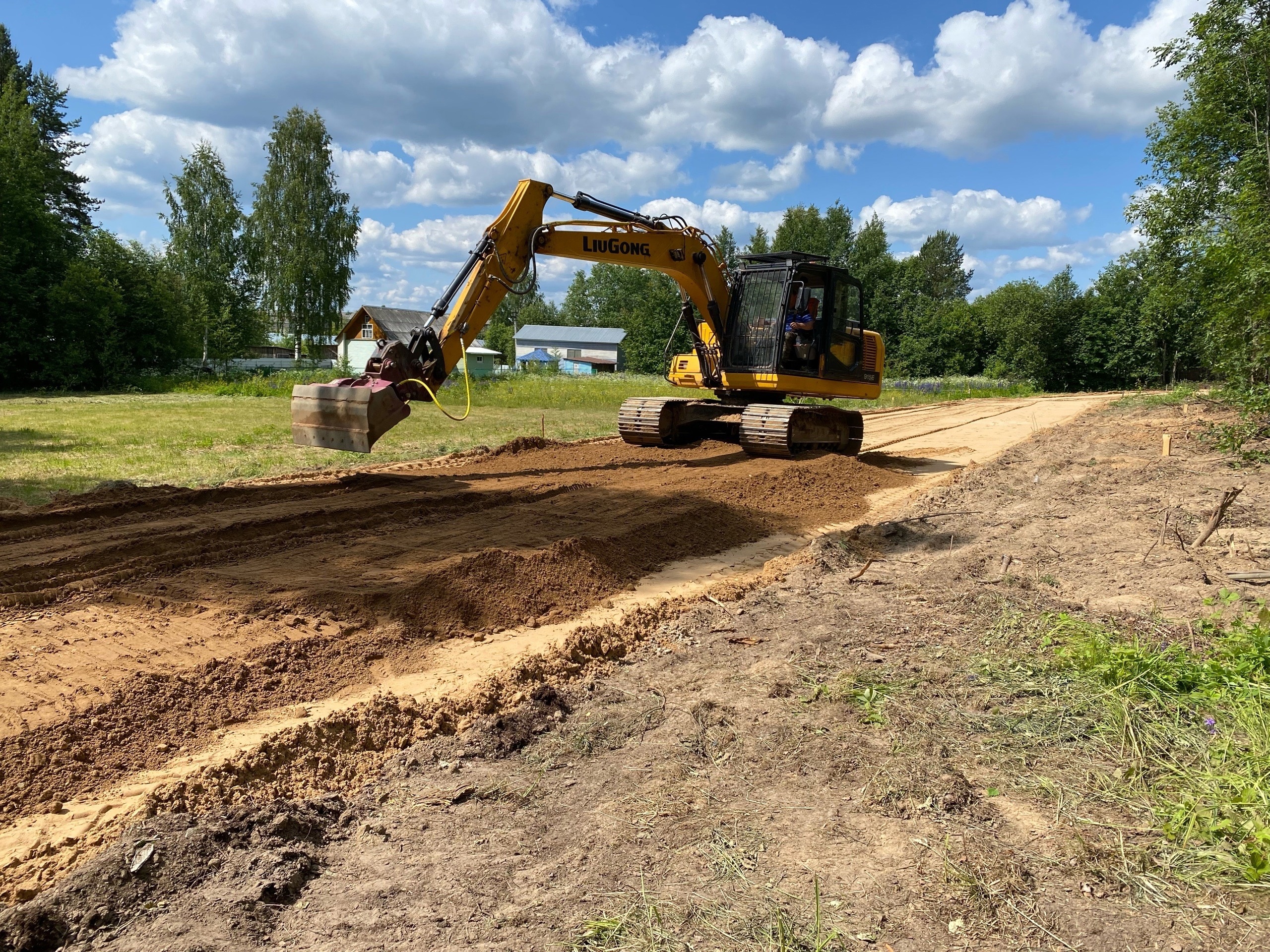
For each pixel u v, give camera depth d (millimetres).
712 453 13641
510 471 11641
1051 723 4109
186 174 50062
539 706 4578
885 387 43031
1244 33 15719
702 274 13000
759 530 9203
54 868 3055
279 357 64875
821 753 3896
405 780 3834
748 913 2746
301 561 6750
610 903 2838
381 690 4762
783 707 4465
